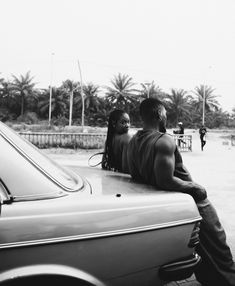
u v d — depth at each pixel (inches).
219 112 4114.2
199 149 906.7
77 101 3683.6
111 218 79.3
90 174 120.0
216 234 121.5
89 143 766.5
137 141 116.7
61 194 79.4
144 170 111.0
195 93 4160.9
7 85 3720.5
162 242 86.9
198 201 117.8
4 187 73.9
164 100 3878.0
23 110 3767.2
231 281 124.0
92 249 76.0
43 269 70.4
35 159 88.0
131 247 81.6
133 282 83.0
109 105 3890.3
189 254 93.4
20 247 68.2
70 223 73.8
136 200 86.5
